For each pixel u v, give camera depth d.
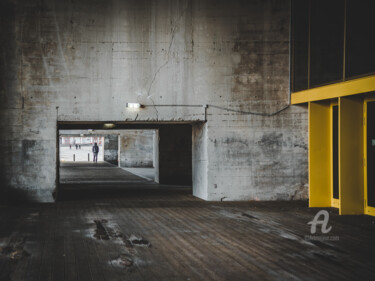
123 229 8.48
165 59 12.33
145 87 12.26
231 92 12.52
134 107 12.18
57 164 12.77
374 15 10.72
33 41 11.81
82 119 12.03
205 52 12.45
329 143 11.71
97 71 12.08
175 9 12.36
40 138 11.91
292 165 12.68
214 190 12.51
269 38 12.61
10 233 8.04
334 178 11.55
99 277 5.46
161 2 12.30
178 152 18.86
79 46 11.99
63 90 11.95
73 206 11.51
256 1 12.56
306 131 12.73
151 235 7.95
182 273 5.67
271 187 12.62
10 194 11.83
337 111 11.45
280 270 5.83
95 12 12.06
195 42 12.42
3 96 11.76
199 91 12.44
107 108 12.12
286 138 12.68
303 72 12.65
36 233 8.05
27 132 11.86
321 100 11.66
